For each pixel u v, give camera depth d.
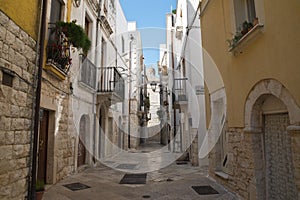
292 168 3.32
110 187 5.49
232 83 4.84
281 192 3.57
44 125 5.62
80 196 4.70
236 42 4.30
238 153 4.64
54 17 5.79
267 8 3.39
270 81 3.38
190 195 4.83
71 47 6.60
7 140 3.18
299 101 2.74
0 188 3.02
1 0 3.03
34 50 3.94
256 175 3.90
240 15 4.66
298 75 2.74
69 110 6.65
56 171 5.76
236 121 4.70
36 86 4.00
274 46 3.24
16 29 3.40
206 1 6.52
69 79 6.64
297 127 2.74
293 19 2.80
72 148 6.89
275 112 3.62
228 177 5.16
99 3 9.51
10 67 3.24
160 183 5.94
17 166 3.42
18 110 3.46
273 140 3.79
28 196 3.69
